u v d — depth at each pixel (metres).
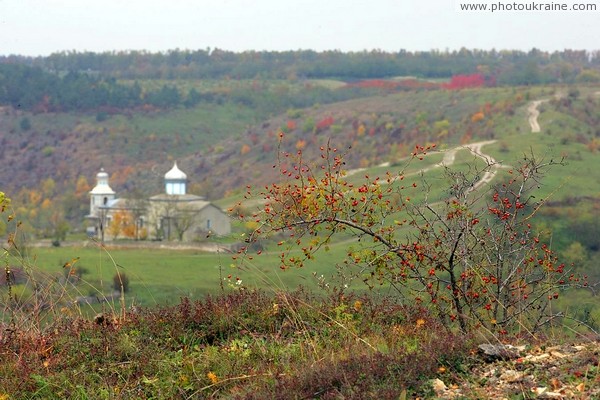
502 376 8.21
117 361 10.41
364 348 9.98
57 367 10.27
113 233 101.69
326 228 11.73
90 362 10.33
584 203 68.44
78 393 9.55
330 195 11.51
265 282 12.83
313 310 11.80
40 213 156.38
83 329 11.35
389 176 12.09
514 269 11.64
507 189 12.12
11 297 11.91
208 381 9.59
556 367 8.35
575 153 122.25
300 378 8.67
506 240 11.84
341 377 8.44
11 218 11.98
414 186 12.09
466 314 11.61
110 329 11.24
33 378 9.86
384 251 11.88
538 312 11.88
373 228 12.59
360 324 11.31
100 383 9.90
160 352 10.69
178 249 89.19
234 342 10.80
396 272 11.88
